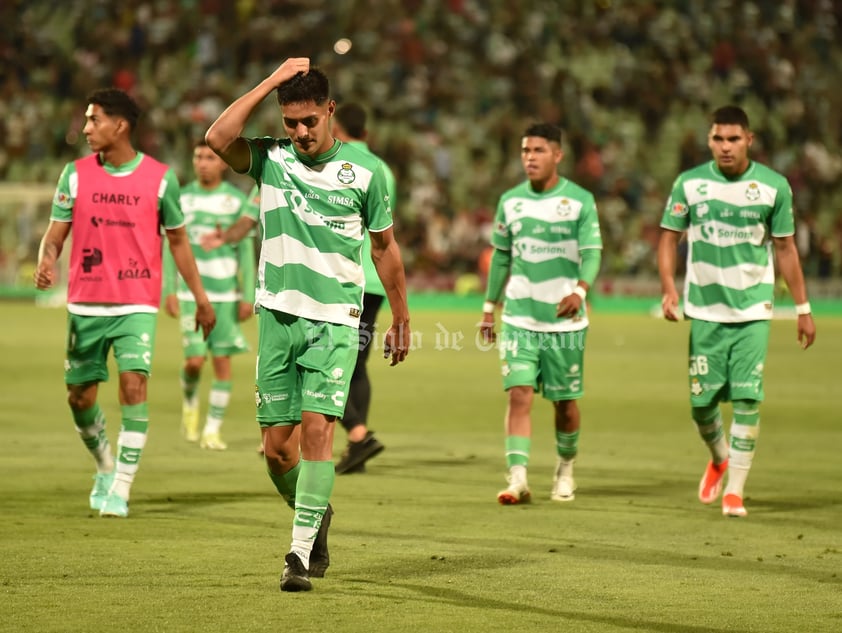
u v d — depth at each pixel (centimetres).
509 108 12625
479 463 3431
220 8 13025
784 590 1931
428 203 11731
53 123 12500
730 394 2738
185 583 1903
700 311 2772
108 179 2575
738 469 2680
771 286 2756
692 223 2788
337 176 1895
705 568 2102
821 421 4450
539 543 2311
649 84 12888
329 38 12938
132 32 12925
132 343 2561
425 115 12550
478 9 13188
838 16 13838
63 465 3212
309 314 1897
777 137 12862
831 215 12312
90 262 2572
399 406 4784
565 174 11994
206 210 3772
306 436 1895
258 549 2184
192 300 3738
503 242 2931
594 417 4503
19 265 11575
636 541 2352
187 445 3691
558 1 13550
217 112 12250
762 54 13188
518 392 2842
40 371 5725
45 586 1872
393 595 1848
